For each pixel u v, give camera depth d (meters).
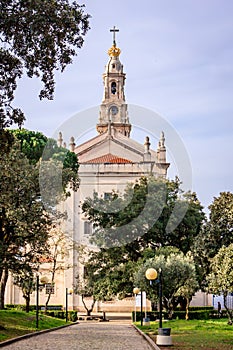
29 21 18.80
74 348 20.56
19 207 32.12
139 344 22.81
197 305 61.47
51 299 61.44
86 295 58.78
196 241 49.62
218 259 36.50
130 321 48.97
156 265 39.75
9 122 20.61
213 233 49.31
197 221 51.38
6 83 20.03
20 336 25.34
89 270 50.66
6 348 20.33
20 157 32.19
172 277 39.84
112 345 22.12
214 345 21.09
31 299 61.59
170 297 41.50
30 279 35.88
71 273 60.72
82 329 33.59
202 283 48.06
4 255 31.47
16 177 31.22
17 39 19.27
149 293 40.75
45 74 20.27
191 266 40.22
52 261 53.34
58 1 19.59
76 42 19.97
